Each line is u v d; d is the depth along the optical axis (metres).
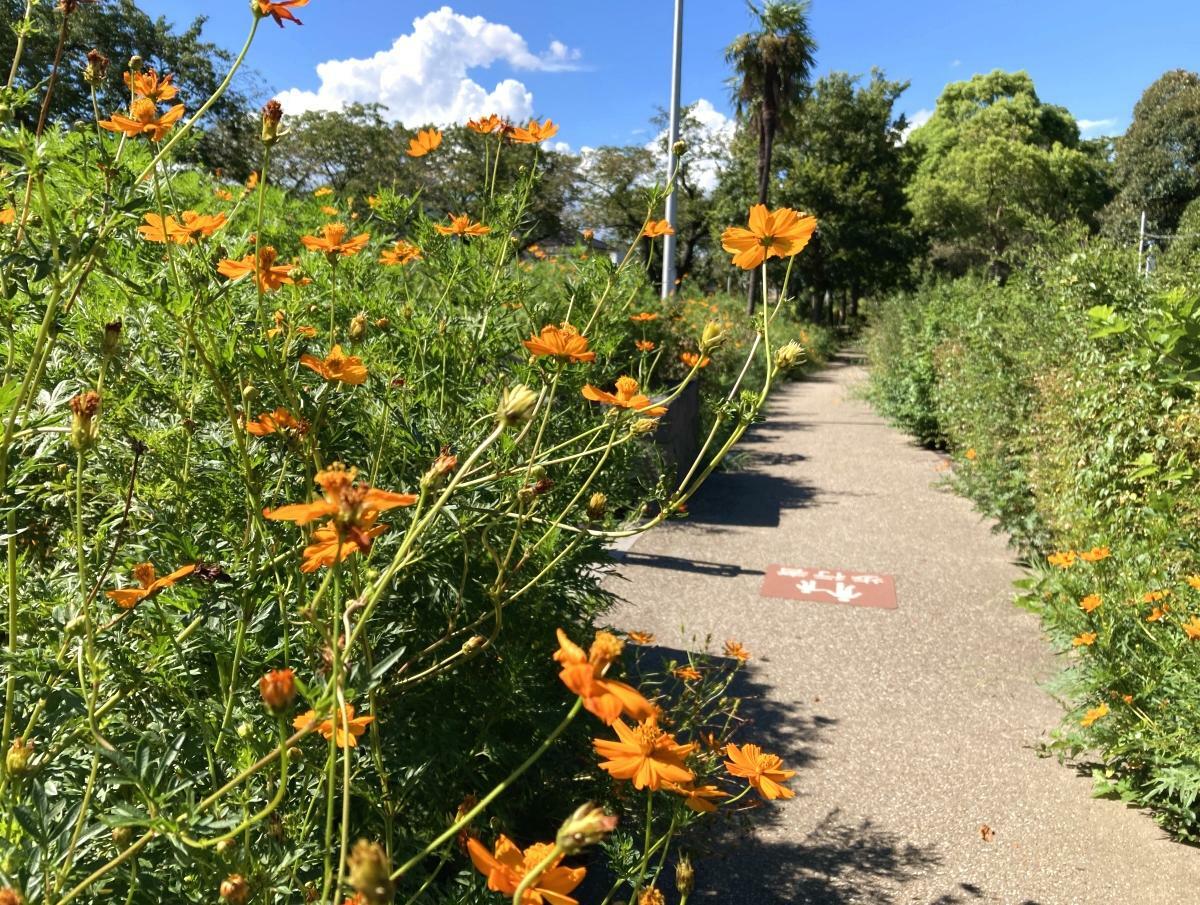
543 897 0.86
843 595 5.11
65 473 1.59
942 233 37.69
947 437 9.53
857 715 3.65
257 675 1.41
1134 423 4.18
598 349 2.74
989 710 3.71
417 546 1.57
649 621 4.64
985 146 36.94
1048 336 5.90
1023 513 5.86
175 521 1.54
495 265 2.69
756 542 6.23
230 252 2.08
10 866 0.90
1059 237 5.92
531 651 2.27
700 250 34.38
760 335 1.79
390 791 1.56
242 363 1.57
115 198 1.40
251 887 1.05
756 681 3.96
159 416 1.82
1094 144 46.53
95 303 1.66
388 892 0.66
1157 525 3.40
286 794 1.34
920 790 3.10
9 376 1.33
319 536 0.93
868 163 31.86
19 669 1.12
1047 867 2.68
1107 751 3.04
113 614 1.38
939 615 4.81
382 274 2.91
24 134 1.34
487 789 2.15
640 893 1.53
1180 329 3.93
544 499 2.21
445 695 2.00
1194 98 33.00
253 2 1.37
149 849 1.18
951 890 2.57
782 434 11.13
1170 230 33.28
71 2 1.42
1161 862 2.71
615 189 27.50
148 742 1.11
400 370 2.12
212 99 1.40
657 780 1.08
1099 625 3.20
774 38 20.53
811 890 2.54
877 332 14.87
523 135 2.82
